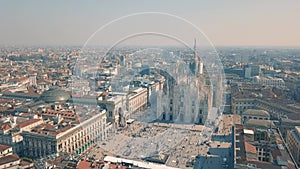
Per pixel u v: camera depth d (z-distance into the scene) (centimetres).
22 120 12781
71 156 8669
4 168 8594
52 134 10425
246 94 18450
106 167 6819
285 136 12825
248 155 8725
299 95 19138
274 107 15962
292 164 8256
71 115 12700
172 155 9094
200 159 9438
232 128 12888
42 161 8388
